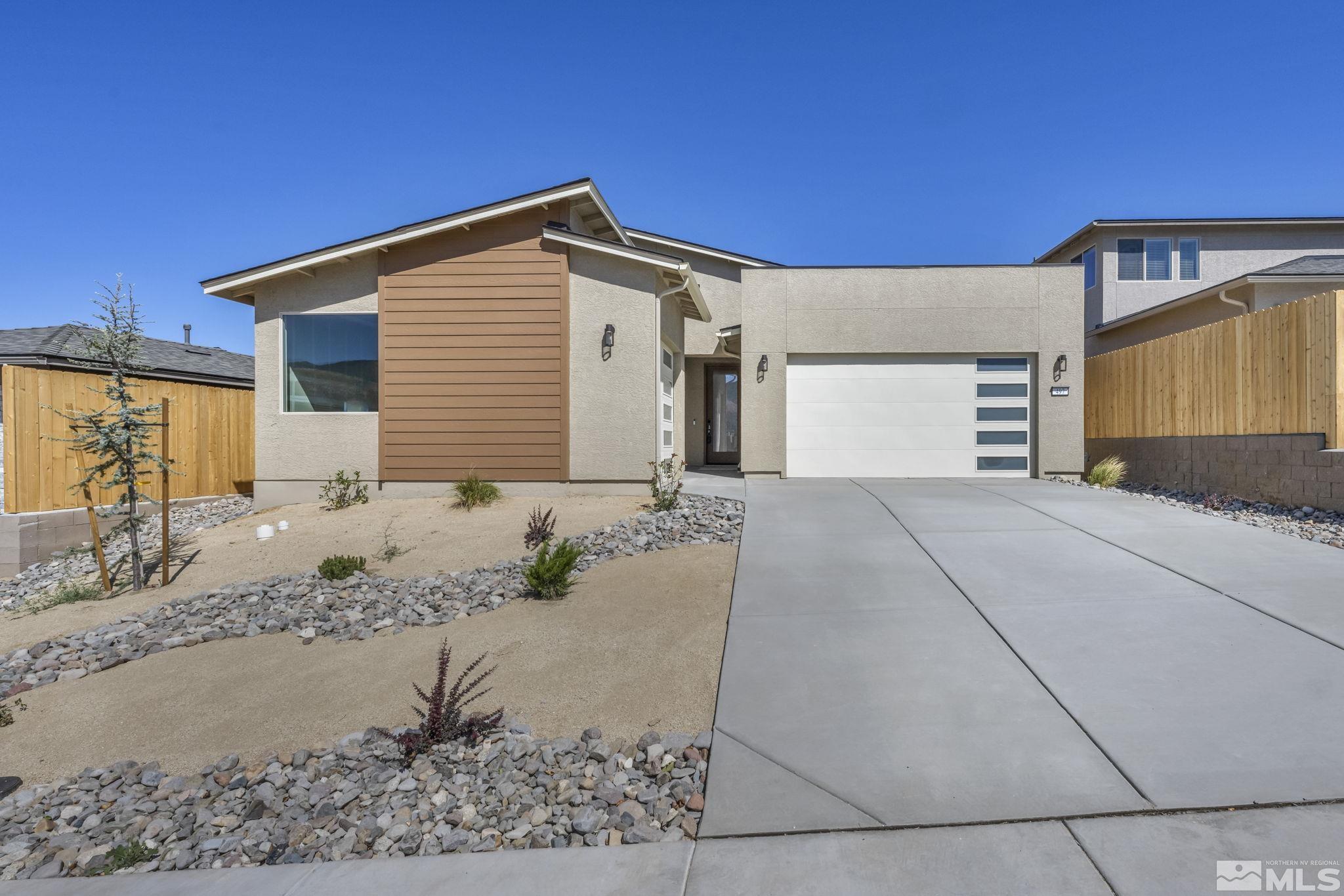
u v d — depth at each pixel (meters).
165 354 14.75
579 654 4.27
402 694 3.91
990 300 11.29
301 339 10.18
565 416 9.77
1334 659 3.62
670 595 5.22
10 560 8.13
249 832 2.77
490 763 3.16
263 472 10.13
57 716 3.82
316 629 4.92
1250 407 8.71
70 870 2.60
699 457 15.65
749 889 2.21
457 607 5.28
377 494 9.94
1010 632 4.16
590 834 2.61
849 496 9.12
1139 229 16.67
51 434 8.70
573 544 6.77
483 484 9.31
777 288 11.48
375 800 2.95
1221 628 4.09
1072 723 3.10
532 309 9.80
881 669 3.74
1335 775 2.64
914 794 2.65
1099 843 2.33
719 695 3.55
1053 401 11.19
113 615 5.55
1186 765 2.74
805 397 11.58
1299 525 7.02
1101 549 5.94
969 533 6.68
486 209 9.59
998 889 2.14
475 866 2.43
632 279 9.75
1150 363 10.94
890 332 11.38
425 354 9.85
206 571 6.70
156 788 3.16
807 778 2.80
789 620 4.53
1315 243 16.45
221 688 4.08
